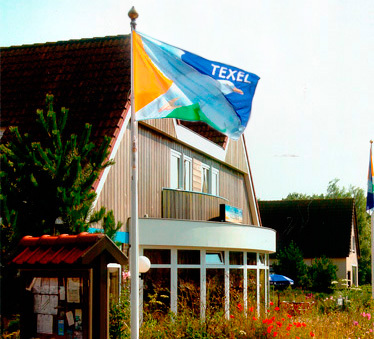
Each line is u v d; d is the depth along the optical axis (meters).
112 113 17.56
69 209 11.59
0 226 11.22
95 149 16.44
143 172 19.14
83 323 8.29
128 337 11.77
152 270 17.75
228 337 13.04
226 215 23.22
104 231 12.70
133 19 10.61
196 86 10.74
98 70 19.41
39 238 8.87
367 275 65.75
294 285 37.00
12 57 21.12
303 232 49.03
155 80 10.59
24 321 8.68
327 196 83.81
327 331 14.85
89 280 8.30
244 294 17.27
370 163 27.78
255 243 21.27
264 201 53.41
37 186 11.49
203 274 19.08
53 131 12.03
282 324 13.91
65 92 18.91
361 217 74.75
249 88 10.87
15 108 18.77
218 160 25.30
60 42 21.16
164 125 20.33
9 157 12.05
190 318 13.48
